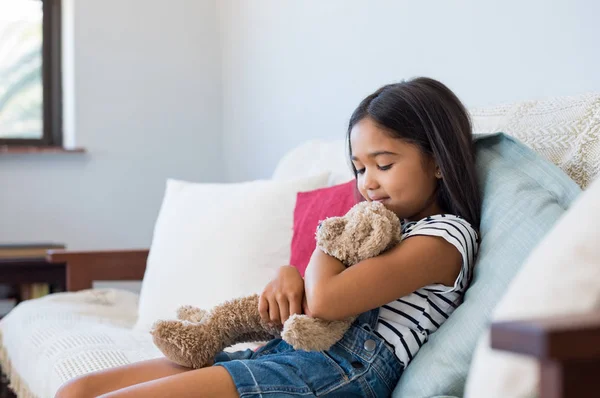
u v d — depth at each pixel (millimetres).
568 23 1451
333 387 966
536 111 1233
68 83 3037
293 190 1691
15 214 2910
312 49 2418
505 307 594
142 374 1086
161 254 1801
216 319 1072
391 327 1011
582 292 564
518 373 558
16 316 1905
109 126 3006
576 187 996
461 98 1763
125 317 1991
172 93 3096
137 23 3041
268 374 950
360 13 2145
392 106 1059
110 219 3012
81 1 2961
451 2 1775
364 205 1021
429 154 1065
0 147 2871
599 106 1137
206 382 935
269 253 1625
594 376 451
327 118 2348
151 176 3068
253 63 2855
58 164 2953
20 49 3080
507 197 1022
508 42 1607
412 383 951
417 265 975
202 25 3141
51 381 1330
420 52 1896
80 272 2139
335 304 950
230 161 3115
